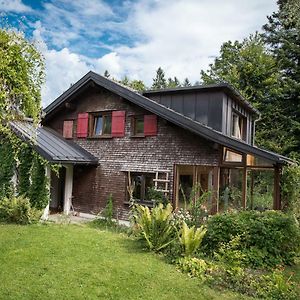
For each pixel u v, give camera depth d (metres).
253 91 25.81
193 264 6.98
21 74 6.16
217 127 12.57
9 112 6.34
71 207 14.62
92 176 14.24
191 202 10.34
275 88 25.31
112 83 13.19
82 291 5.56
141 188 12.94
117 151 13.69
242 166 11.01
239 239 7.80
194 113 13.10
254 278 6.43
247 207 11.41
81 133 14.80
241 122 16.00
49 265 6.76
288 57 25.62
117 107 13.88
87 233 10.03
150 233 8.51
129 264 7.11
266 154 9.86
